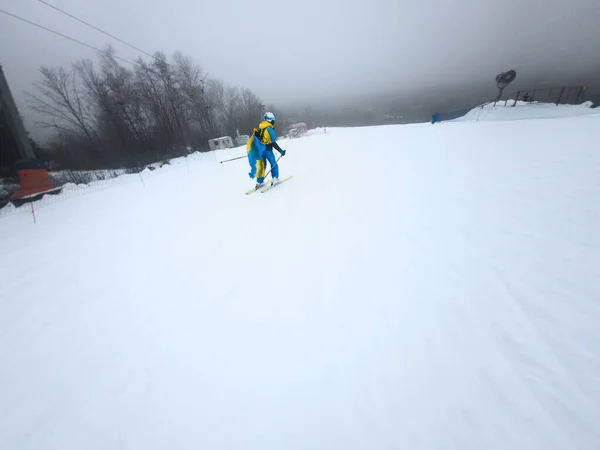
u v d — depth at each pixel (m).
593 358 1.26
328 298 1.91
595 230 2.19
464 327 1.52
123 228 4.14
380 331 1.57
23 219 5.81
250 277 2.31
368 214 3.22
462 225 2.61
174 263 2.77
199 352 1.62
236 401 1.30
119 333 1.89
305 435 1.12
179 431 1.21
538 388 1.17
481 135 7.95
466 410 1.13
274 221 3.45
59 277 2.85
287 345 1.57
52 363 1.71
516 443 0.99
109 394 1.44
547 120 9.59
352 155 7.65
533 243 2.16
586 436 0.98
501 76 15.57
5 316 2.29
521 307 1.59
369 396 1.24
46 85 24.72
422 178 4.30
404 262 2.19
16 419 1.37
